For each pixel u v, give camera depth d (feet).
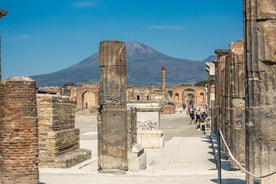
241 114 62.59
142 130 98.02
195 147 99.04
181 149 95.40
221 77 90.33
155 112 98.22
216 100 109.40
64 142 72.95
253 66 40.04
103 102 61.46
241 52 63.16
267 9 39.42
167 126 175.63
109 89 61.21
